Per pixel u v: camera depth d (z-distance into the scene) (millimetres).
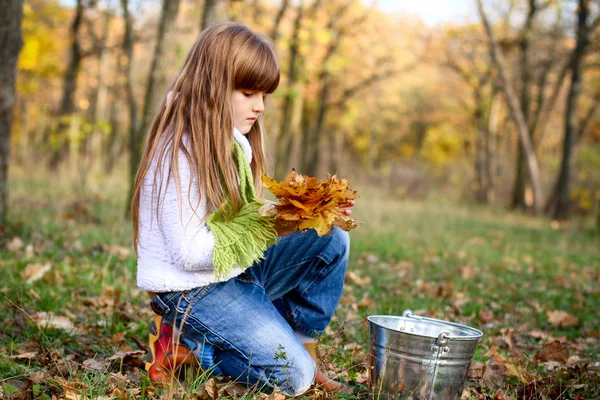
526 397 2611
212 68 2324
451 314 4227
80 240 5699
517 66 23438
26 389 2291
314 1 20172
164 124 2348
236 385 2426
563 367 2895
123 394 2215
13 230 5598
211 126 2299
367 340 3176
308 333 2596
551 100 23016
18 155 17875
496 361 2902
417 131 34281
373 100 29719
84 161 12727
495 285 5676
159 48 8047
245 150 2432
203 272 2297
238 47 2336
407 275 5809
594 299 5379
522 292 5383
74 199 9297
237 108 2398
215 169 2303
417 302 4426
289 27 20266
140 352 2768
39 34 15719
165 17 8117
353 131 33969
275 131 18734
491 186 25641
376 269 5922
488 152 25859
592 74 22297
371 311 3912
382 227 9758
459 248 8258
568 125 17500
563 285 6008
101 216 7707
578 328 4246
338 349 3006
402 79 28922
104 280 4238
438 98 30328
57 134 14789
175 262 2256
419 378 2182
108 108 26938
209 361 2404
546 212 20516
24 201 7652
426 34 24688
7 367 2516
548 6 19984
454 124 31469
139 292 3977
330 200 2199
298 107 20141
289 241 2490
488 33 19562
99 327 3227
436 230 10539
